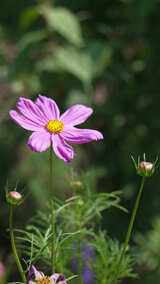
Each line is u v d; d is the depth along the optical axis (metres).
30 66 1.22
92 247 0.63
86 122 1.36
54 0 1.30
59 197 1.21
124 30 1.34
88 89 1.19
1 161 1.33
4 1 1.33
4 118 1.41
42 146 0.52
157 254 1.05
